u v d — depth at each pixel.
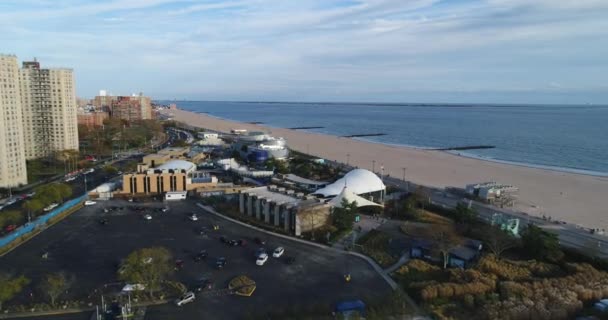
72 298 82.69
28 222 129.38
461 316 74.31
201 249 111.00
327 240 116.31
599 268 95.06
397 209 143.12
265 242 115.94
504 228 117.25
